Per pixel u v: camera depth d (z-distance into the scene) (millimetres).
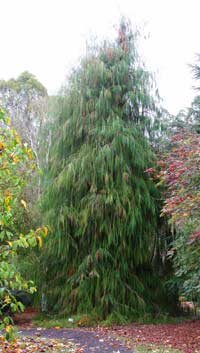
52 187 9930
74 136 10070
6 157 3395
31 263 10000
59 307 9867
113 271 9414
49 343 6730
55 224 9641
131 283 9617
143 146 10000
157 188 9797
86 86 10219
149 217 9797
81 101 10039
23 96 19125
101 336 7465
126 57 10492
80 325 8688
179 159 6980
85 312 9156
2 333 6625
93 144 9781
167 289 10039
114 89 10070
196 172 5910
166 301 10094
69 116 10227
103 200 9336
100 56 10555
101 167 9477
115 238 9422
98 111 9938
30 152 3592
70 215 9586
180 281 9375
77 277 9578
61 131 10219
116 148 9570
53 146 10312
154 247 9961
